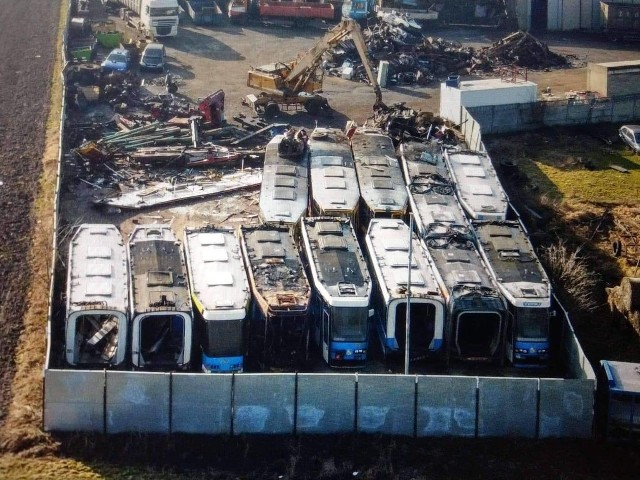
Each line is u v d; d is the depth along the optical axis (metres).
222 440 38.12
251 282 43.06
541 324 42.81
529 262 45.41
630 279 45.62
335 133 57.50
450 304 42.41
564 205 57.62
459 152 55.69
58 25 90.12
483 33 95.75
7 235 51.16
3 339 42.62
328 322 42.00
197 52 85.75
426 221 48.28
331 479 36.59
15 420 38.03
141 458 37.09
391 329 42.62
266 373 38.81
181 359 40.69
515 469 37.62
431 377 38.28
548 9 96.38
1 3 97.75
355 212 49.69
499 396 38.69
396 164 53.88
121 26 92.38
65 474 35.72
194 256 44.22
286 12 94.25
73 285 41.53
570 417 39.06
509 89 69.06
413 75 79.75
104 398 37.59
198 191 57.31
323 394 38.19
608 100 70.69
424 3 97.88
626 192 60.16
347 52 82.56
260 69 72.12
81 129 64.81
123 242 45.69
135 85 73.25
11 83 73.44
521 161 64.19
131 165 60.06
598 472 37.75
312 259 44.53
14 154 60.97
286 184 50.97
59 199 53.91
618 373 39.66
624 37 93.81
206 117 65.75
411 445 38.53
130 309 40.84
